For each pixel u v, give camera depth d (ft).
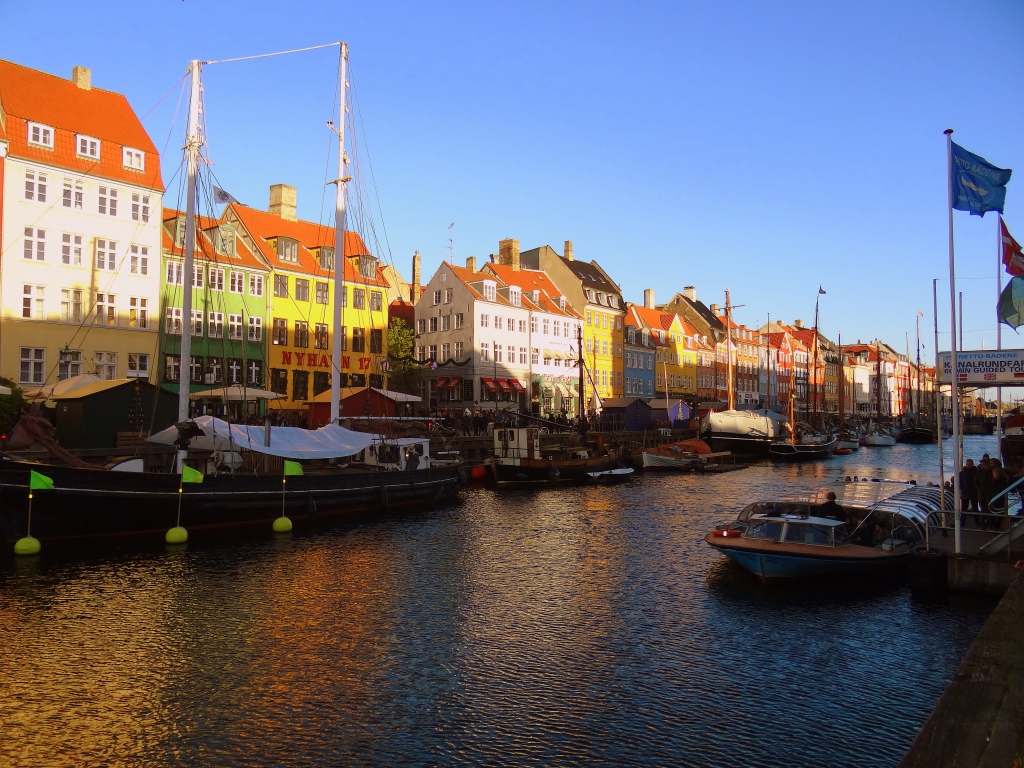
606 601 57.16
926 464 193.67
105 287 132.87
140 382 103.30
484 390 206.39
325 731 35.35
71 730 35.27
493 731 35.42
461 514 98.99
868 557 58.44
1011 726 18.39
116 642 46.98
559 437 183.93
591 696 39.45
